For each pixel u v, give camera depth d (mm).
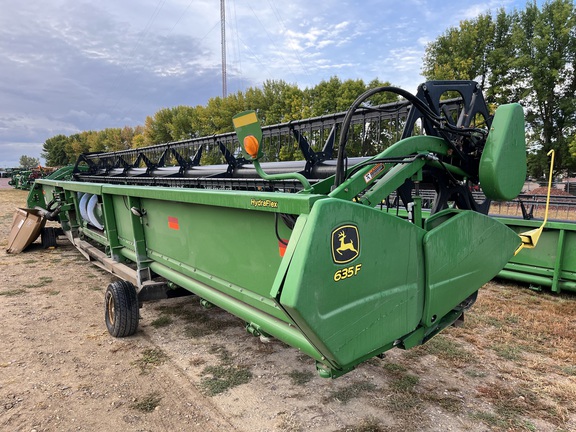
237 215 2607
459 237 2455
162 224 3639
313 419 2648
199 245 3121
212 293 3014
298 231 1690
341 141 2133
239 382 3121
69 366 3383
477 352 3562
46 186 8625
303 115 27203
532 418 2643
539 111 24797
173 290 4027
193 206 3076
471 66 25031
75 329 4172
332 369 2010
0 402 2852
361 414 2695
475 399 2857
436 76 24578
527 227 5090
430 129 2779
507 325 4129
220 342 3844
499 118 2664
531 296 5020
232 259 2762
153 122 44219
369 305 1926
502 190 2689
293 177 2176
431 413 2697
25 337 3961
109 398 2910
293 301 1572
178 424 2613
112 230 4750
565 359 3428
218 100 36031
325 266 1690
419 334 2369
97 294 5379
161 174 6156
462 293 2582
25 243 8078
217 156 6578
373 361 3400
